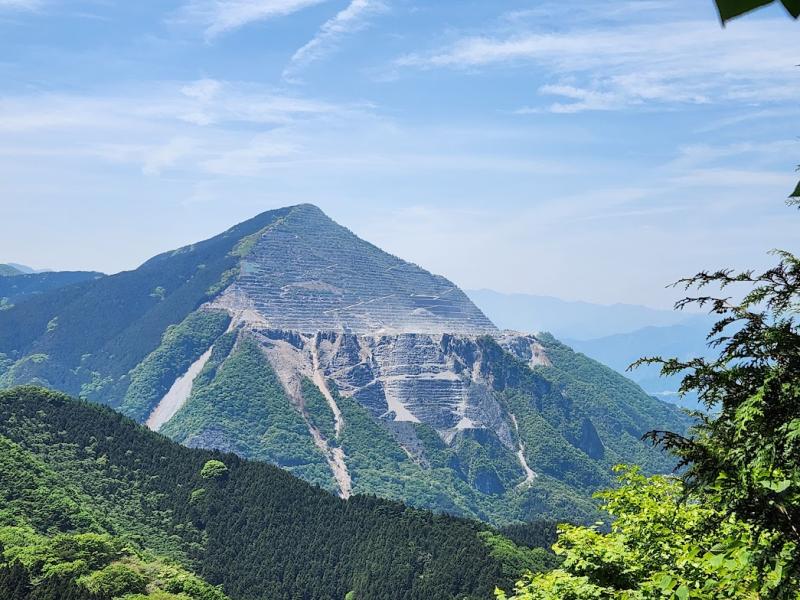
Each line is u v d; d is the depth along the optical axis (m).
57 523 127.06
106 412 189.38
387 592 128.12
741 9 2.64
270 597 133.00
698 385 13.03
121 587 96.50
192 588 105.75
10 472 138.88
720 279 12.58
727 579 13.09
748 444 11.97
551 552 139.50
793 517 11.81
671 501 20.67
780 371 11.89
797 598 11.67
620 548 20.50
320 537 150.88
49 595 89.19
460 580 125.81
